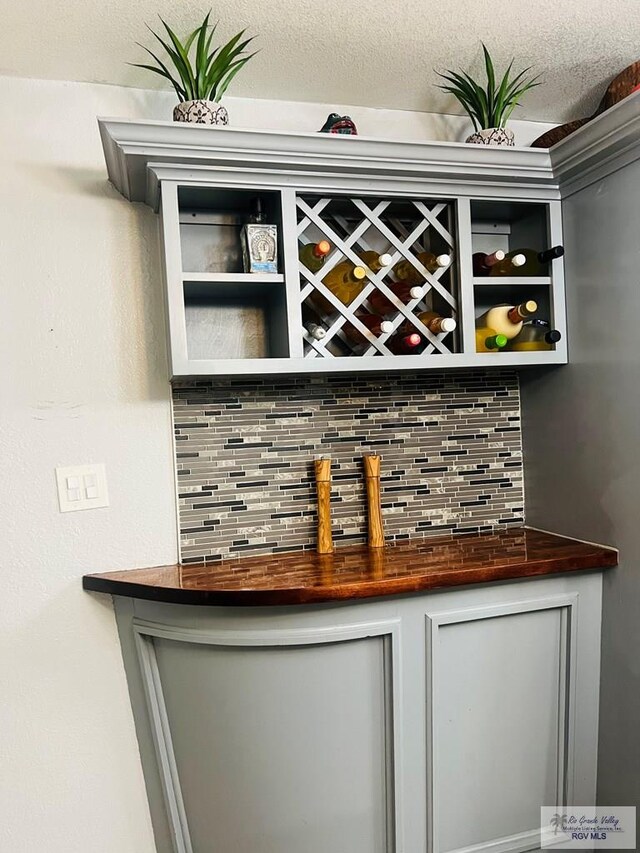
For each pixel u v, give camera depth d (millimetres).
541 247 1604
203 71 1291
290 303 1359
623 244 1377
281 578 1326
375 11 1251
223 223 1511
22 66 1349
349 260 1457
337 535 1627
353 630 1308
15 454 1380
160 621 1345
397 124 1636
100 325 1435
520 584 1434
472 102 1481
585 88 1584
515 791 1494
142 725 1425
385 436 1661
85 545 1425
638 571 1392
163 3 1196
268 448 1566
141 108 1455
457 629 1415
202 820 1403
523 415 1768
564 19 1307
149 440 1472
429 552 1533
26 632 1390
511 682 1469
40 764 1402
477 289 1622
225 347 1525
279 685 1322
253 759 1346
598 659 1517
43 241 1396
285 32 1303
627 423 1395
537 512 1730
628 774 1438
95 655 1431
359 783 1375
